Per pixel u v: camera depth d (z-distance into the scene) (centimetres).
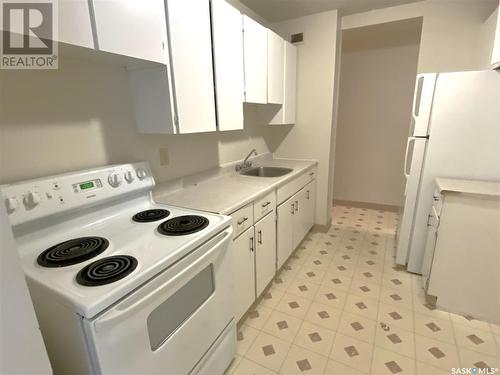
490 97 185
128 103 153
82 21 98
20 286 61
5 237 58
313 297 208
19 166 111
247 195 176
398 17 264
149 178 158
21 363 63
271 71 234
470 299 182
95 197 128
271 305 200
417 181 221
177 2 134
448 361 151
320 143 296
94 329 75
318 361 153
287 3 246
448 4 244
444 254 185
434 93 200
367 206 412
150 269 90
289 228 242
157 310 97
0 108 104
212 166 226
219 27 164
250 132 275
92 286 81
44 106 117
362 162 402
